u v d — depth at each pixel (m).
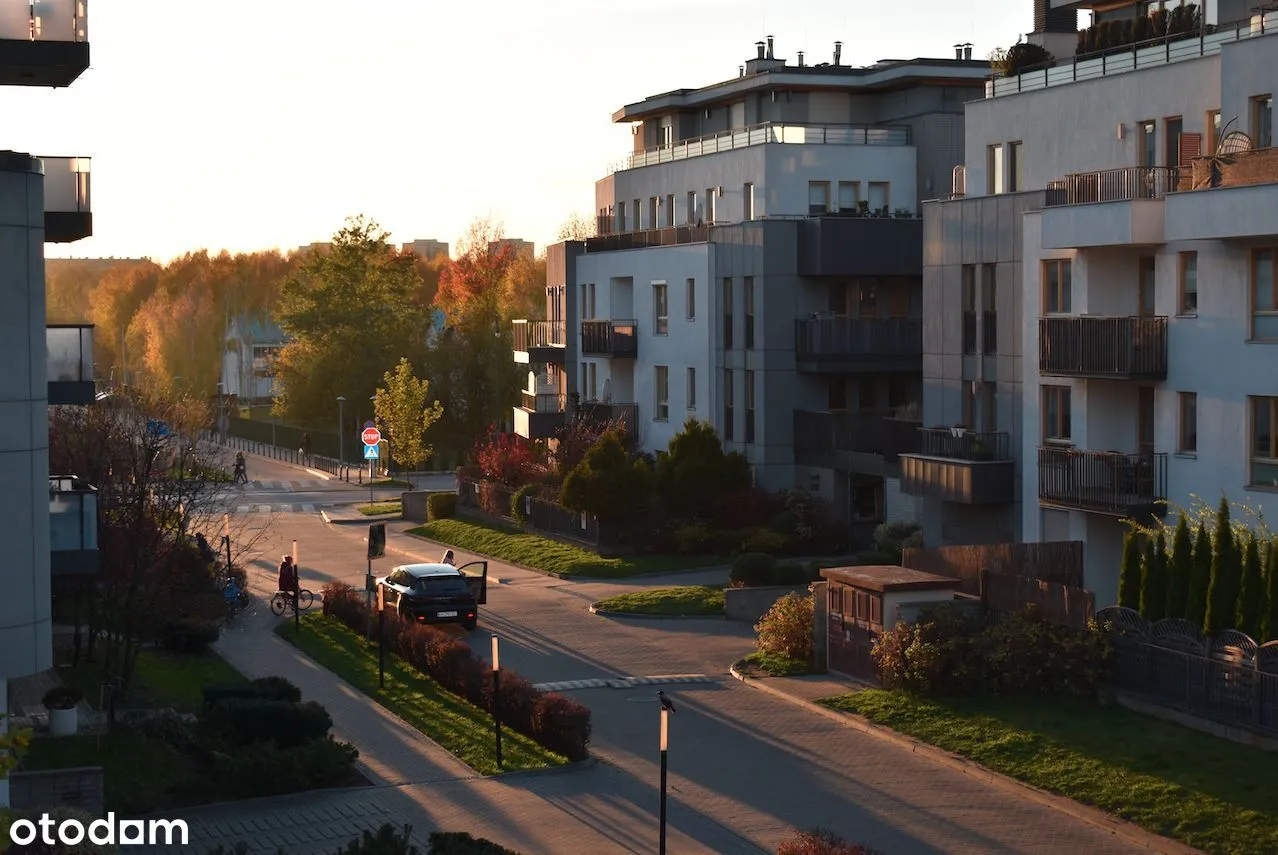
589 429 51.12
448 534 50.31
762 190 49.00
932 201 37.19
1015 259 34.28
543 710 22.50
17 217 18.22
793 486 44.69
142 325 137.12
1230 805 18.45
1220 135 28.59
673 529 42.62
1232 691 21.17
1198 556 23.31
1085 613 23.69
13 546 18.30
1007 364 34.66
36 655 18.58
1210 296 27.78
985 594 25.58
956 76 49.91
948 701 23.92
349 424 89.56
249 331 145.88
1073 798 19.56
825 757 22.17
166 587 26.86
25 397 18.38
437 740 23.42
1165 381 29.06
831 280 45.00
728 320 46.56
